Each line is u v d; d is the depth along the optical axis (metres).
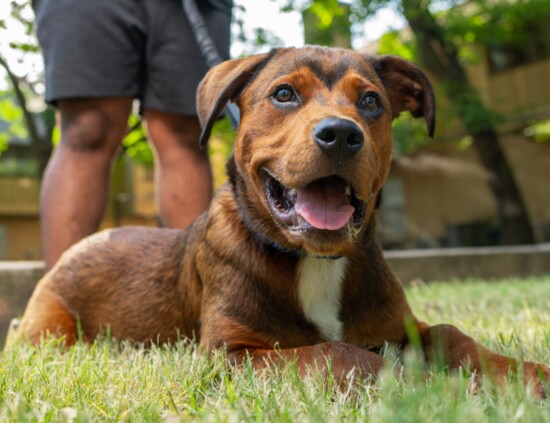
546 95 4.12
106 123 1.14
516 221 3.66
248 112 0.80
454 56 3.80
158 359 0.74
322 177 0.71
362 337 0.79
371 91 0.78
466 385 0.59
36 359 0.77
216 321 0.76
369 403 0.57
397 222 4.79
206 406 0.60
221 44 1.20
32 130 3.21
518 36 4.00
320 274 0.77
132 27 1.13
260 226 0.77
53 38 1.12
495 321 1.02
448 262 2.00
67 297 0.97
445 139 4.16
